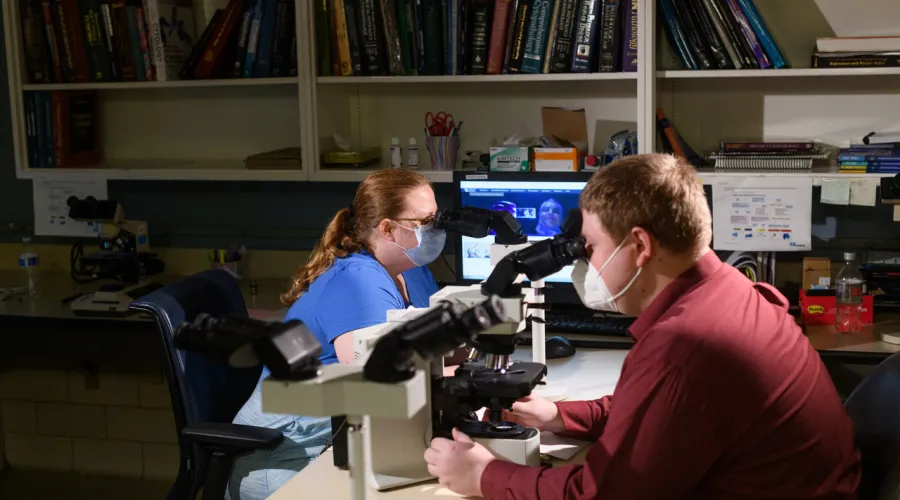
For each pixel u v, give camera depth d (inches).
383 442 63.2
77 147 142.9
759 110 126.3
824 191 116.0
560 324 109.1
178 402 87.3
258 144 143.7
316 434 83.8
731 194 118.8
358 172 127.3
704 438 52.6
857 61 114.0
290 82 127.2
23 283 142.7
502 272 61.0
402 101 136.9
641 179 56.6
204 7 138.6
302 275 87.4
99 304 123.6
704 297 55.5
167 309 87.9
